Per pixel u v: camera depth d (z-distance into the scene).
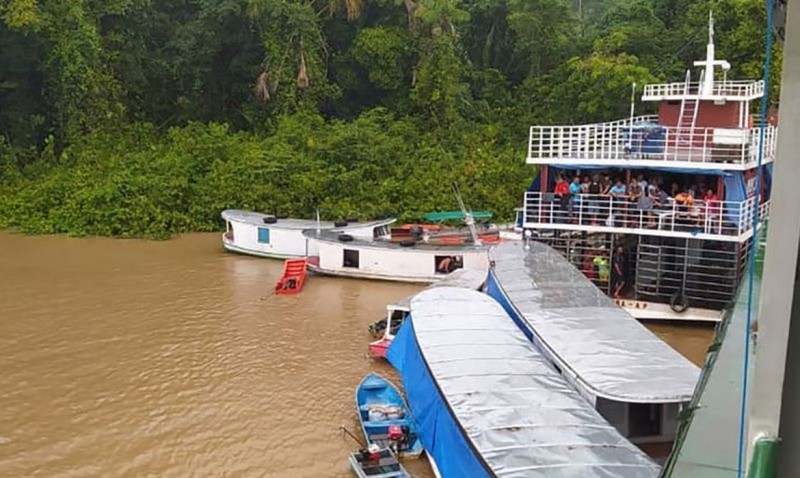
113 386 15.83
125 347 18.11
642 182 20.52
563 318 15.25
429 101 41.72
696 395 3.97
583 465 9.49
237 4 41.88
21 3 36.09
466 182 35.22
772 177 2.63
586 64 40.66
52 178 35.47
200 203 33.62
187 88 43.91
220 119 44.19
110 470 12.51
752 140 19.69
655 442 11.94
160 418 14.36
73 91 38.41
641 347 13.63
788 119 2.57
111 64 40.59
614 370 12.48
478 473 9.83
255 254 27.72
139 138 40.22
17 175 36.75
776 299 2.66
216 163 35.97
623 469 9.41
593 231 20.08
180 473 12.38
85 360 17.25
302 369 16.77
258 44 43.00
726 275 19.17
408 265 24.36
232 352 17.81
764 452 2.70
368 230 27.59
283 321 20.23
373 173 35.75
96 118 38.88
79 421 14.27
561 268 19.05
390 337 17.56
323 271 25.19
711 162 19.38
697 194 20.83
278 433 13.73
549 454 9.80
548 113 42.22
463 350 13.63
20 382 16.03
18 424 14.15
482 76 46.53
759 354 2.71
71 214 32.22
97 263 26.55
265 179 34.38
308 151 36.75
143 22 42.62
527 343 14.12
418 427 12.87
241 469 12.48
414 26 43.84
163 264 26.52
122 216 31.69
